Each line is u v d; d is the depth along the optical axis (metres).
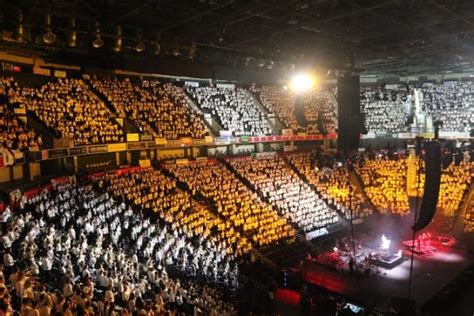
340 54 34.72
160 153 47.84
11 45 29.19
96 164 40.62
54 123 35.75
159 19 24.31
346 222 48.81
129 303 18.48
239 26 27.42
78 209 29.31
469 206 48.34
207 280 30.14
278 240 41.41
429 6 24.25
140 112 45.97
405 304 23.23
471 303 31.28
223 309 25.17
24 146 30.56
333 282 33.53
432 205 25.08
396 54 38.81
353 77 33.88
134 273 23.86
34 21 22.00
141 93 47.78
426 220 24.75
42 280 18.84
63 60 33.75
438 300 30.45
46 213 26.89
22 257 19.56
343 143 34.00
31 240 20.64
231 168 49.84
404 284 32.69
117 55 27.88
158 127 46.16
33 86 38.09
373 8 23.25
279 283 34.56
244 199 44.62
